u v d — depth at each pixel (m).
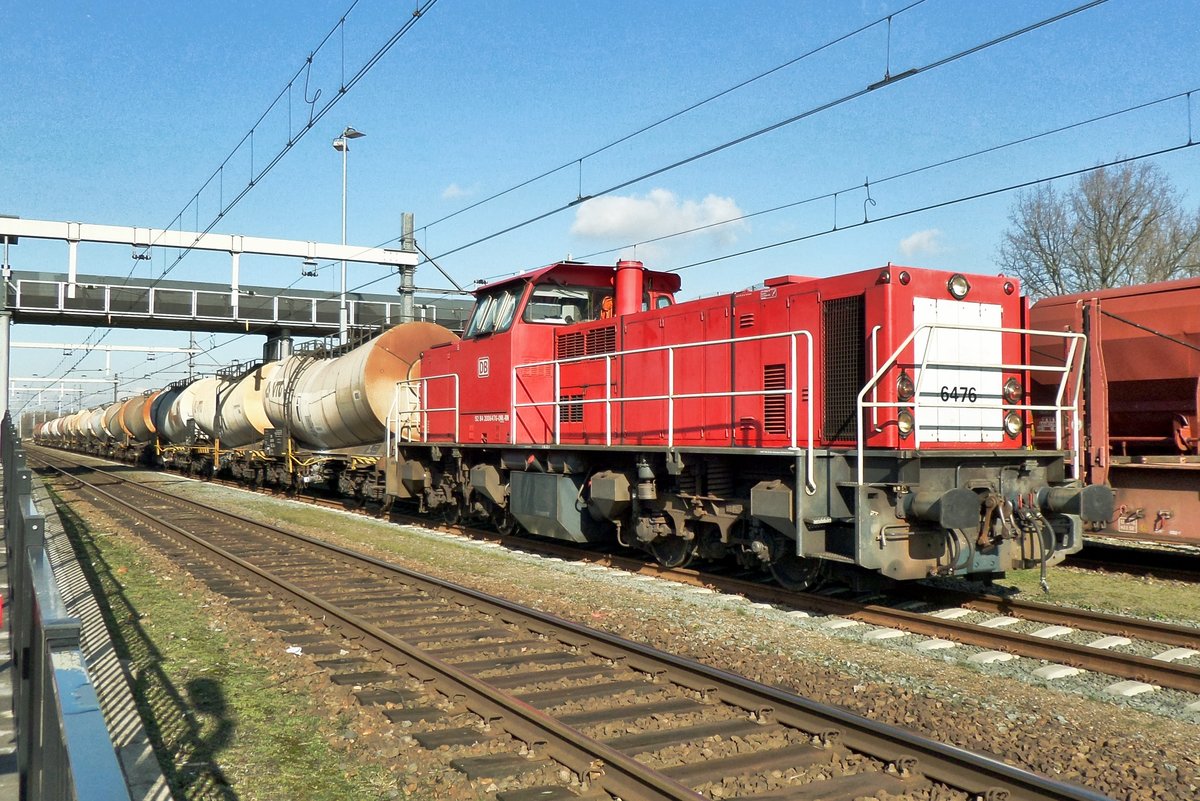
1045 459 8.69
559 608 8.98
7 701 5.93
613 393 11.45
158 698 6.18
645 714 5.62
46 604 3.08
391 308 32.84
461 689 6.07
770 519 8.62
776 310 9.31
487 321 13.87
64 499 22.11
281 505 20.88
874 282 8.24
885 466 7.92
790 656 7.24
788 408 9.02
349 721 5.70
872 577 9.19
